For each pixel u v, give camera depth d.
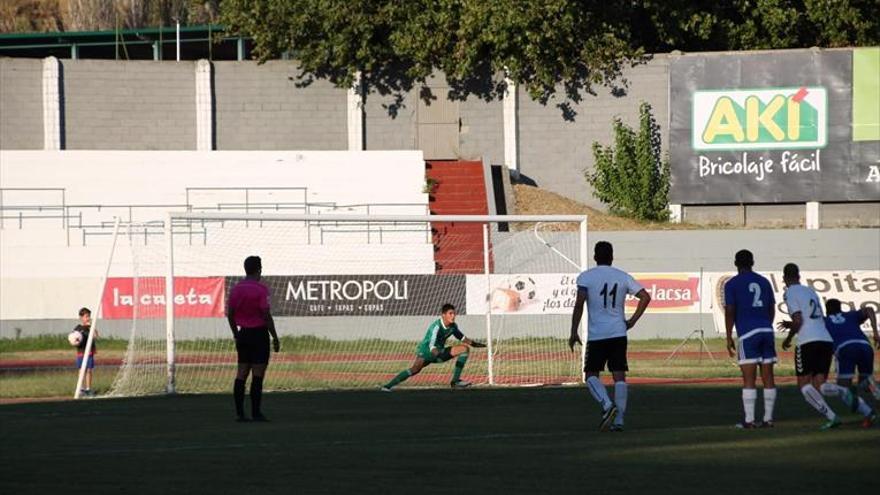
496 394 44.28
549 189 103.31
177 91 102.75
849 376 34.16
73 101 100.81
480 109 104.06
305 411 36.88
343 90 104.00
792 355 67.25
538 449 25.17
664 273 74.88
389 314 68.31
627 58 101.31
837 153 95.06
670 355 66.94
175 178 94.56
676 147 96.94
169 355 48.12
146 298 74.56
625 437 27.45
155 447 26.28
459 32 98.44
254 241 87.12
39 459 23.97
